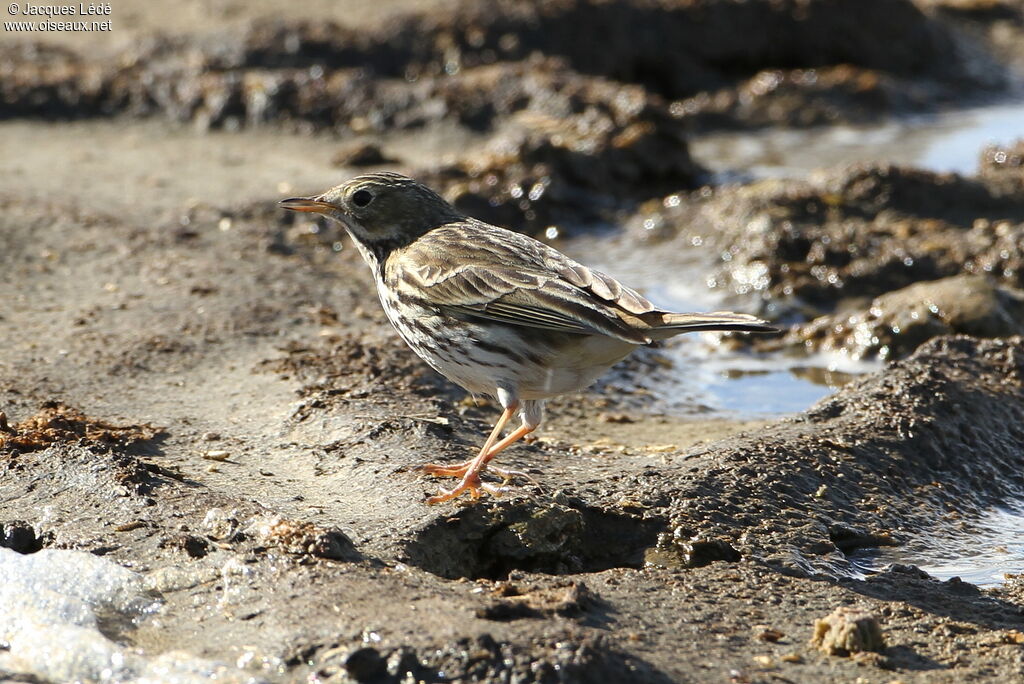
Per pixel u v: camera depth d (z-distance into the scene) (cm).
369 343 1398
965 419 1229
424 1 3127
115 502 962
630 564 980
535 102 2484
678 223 2052
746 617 868
